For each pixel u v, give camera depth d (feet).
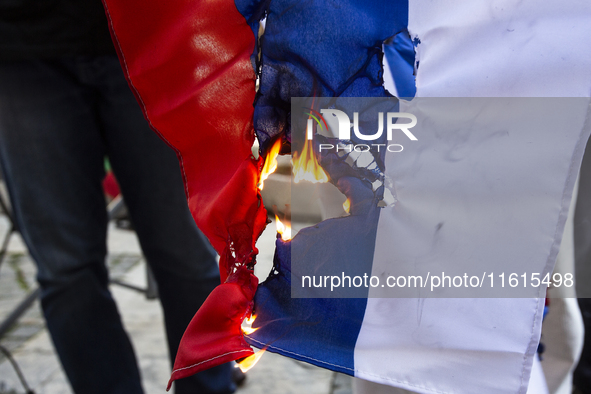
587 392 4.98
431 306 2.92
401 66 2.97
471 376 2.90
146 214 4.56
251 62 3.01
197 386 4.90
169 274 4.68
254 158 2.95
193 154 3.22
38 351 6.50
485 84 2.78
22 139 4.22
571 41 2.70
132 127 4.38
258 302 2.95
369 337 2.93
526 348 2.85
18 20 3.96
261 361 5.95
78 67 4.16
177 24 3.07
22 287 8.82
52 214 4.35
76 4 4.00
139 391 4.83
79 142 4.36
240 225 2.97
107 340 4.62
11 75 4.11
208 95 3.08
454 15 2.78
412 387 2.91
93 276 4.59
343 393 5.31
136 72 3.19
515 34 2.74
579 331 3.53
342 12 2.85
